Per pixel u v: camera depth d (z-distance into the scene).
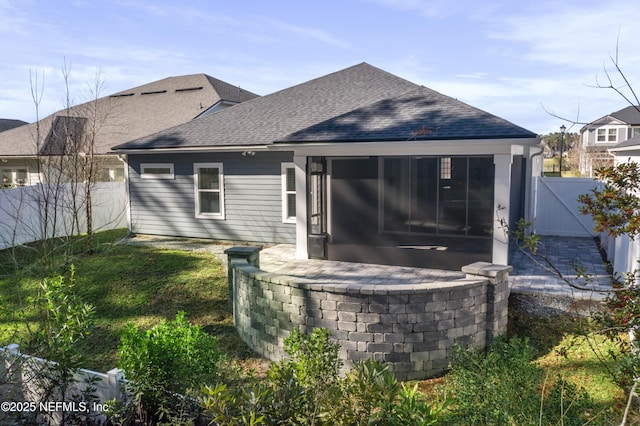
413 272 10.68
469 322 7.12
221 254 13.63
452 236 14.18
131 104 25.34
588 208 4.04
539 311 7.96
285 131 14.80
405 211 14.56
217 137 15.44
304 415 3.18
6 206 14.01
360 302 6.89
